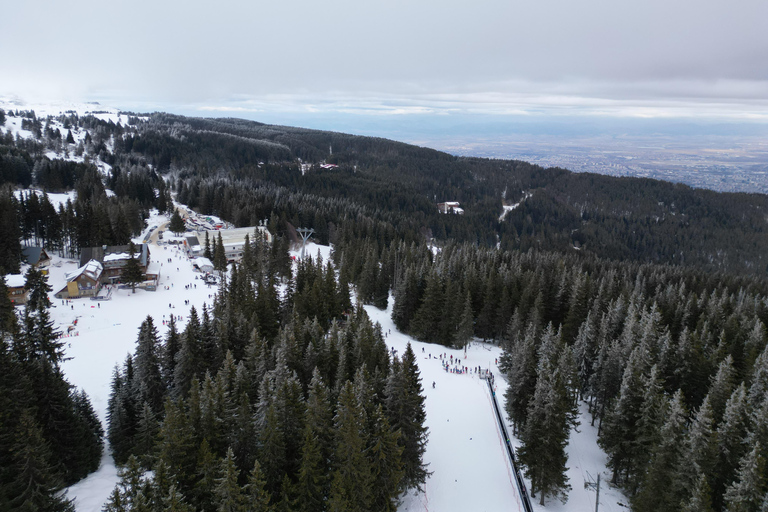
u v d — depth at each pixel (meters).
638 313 71.88
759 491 30.92
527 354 49.50
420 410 44.16
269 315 68.94
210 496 32.03
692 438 34.53
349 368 51.88
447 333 79.44
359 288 97.31
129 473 29.11
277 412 36.97
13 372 38.88
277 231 144.25
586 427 56.19
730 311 82.81
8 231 90.56
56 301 86.31
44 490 31.64
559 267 96.50
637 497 38.19
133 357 66.00
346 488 32.84
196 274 109.56
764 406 36.69
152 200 172.25
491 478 45.66
